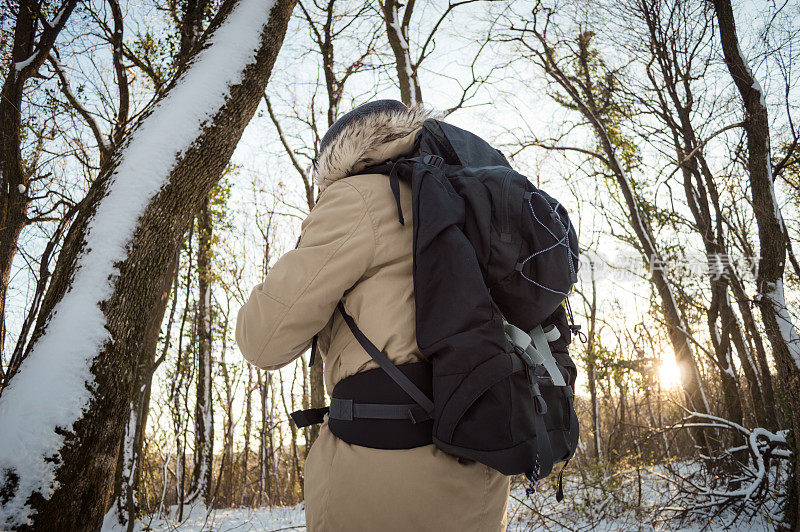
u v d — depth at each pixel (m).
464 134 1.23
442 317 0.91
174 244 1.82
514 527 5.73
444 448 0.88
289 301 1.00
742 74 5.52
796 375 4.39
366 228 1.04
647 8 8.65
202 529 7.20
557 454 1.03
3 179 6.50
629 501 6.08
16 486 1.21
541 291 0.99
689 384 9.34
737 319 9.53
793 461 4.80
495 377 0.85
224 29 2.26
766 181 5.02
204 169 1.95
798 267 5.55
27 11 6.70
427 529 0.91
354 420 0.97
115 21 7.17
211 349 15.55
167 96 2.02
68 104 7.03
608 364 9.64
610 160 10.05
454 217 0.96
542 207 1.04
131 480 6.01
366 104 1.32
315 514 0.98
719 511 5.72
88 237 1.61
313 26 9.92
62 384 1.34
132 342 1.56
